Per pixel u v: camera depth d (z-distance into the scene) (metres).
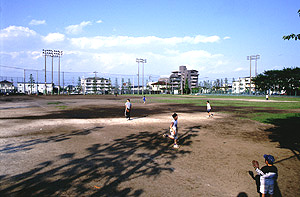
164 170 5.84
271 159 4.10
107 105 30.83
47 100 43.78
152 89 141.75
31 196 4.29
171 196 4.37
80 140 9.27
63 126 12.89
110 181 5.07
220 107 28.27
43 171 5.64
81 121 15.02
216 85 130.88
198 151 7.73
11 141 8.95
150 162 6.48
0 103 34.00
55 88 124.81
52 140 9.22
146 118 16.95
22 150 7.61
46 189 4.61
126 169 5.88
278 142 9.15
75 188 4.68
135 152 7.54
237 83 127.19
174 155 7.22
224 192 4.58
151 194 4.45
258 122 14.95
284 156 7.22
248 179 5.28
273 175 4.03
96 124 13.78
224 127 12.88
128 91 129.62
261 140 9.50
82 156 6.98
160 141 9.24
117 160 6.63
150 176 5.41
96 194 4.42
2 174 5.40
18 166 5.98
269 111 22.69
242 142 9.12
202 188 4.76
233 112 21.72
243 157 7.06
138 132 11.23
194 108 26.67
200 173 5.64
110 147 8.16
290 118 16.78
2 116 17.58
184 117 17.70
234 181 5.15
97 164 6.24
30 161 6.42
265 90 77.31
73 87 143.75
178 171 5.77
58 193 4.44
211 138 9.89
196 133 11.05
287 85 66.44
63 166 6.04
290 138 9.90
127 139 9.58
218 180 5.20
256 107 28.12
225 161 6.63
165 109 25.33
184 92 124.81
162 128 12.47
